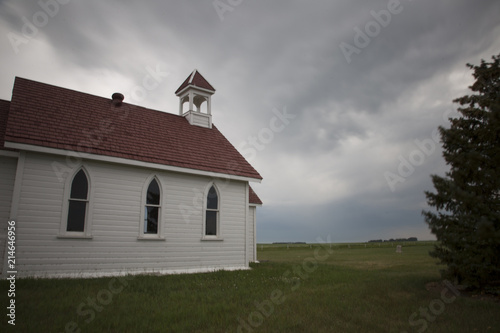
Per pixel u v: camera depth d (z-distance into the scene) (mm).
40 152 11523
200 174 15375
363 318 7168
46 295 8422
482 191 9062
